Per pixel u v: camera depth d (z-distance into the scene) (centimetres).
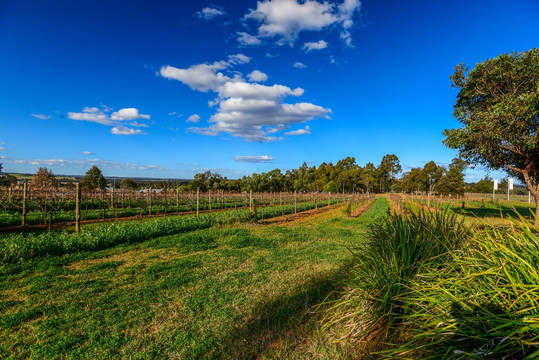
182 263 747
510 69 1336
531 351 184
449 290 249
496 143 1430
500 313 212
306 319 415
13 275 622
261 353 336
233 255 859
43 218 1502
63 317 432
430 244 344
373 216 2131
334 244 1044
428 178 6950
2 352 337
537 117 1274
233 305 485
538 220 244
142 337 380
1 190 1903
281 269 713
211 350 349
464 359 189
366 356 300
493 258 242
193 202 3169
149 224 1180
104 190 2391
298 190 9400
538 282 199
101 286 569
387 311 322
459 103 1620
